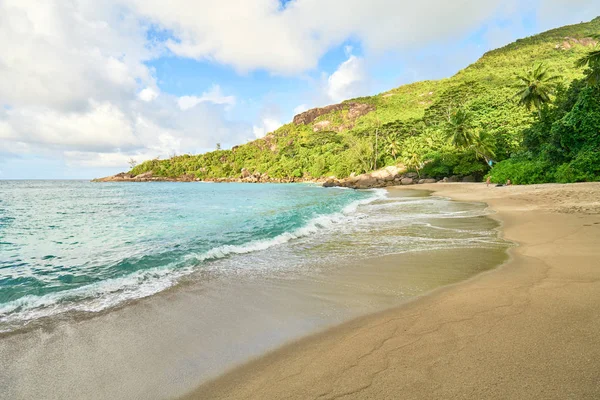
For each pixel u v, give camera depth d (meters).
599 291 4.07
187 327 4.09
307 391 2.59
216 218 16.81
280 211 19.33
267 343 3.57
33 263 8.14
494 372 2.55
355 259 7.26
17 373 3.14
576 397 2.17
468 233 9.73
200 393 2.74
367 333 3.58
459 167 50.88
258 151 146.62
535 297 4.07
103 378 3.04
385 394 2.43
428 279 5.50
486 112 73.94
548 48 138.25
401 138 82.25
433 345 3.11
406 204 21.31
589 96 23.84
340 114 159.75
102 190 61.34
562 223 9.66
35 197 40.91
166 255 8.51
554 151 26.25
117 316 4.48
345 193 40.38
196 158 147.50
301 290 5.34
